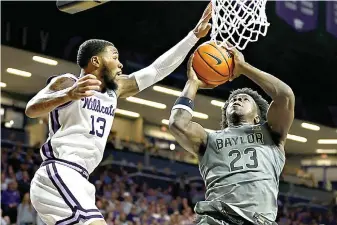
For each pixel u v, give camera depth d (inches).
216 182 146.6
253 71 154.8
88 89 132.3
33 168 592.1
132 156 721.6
